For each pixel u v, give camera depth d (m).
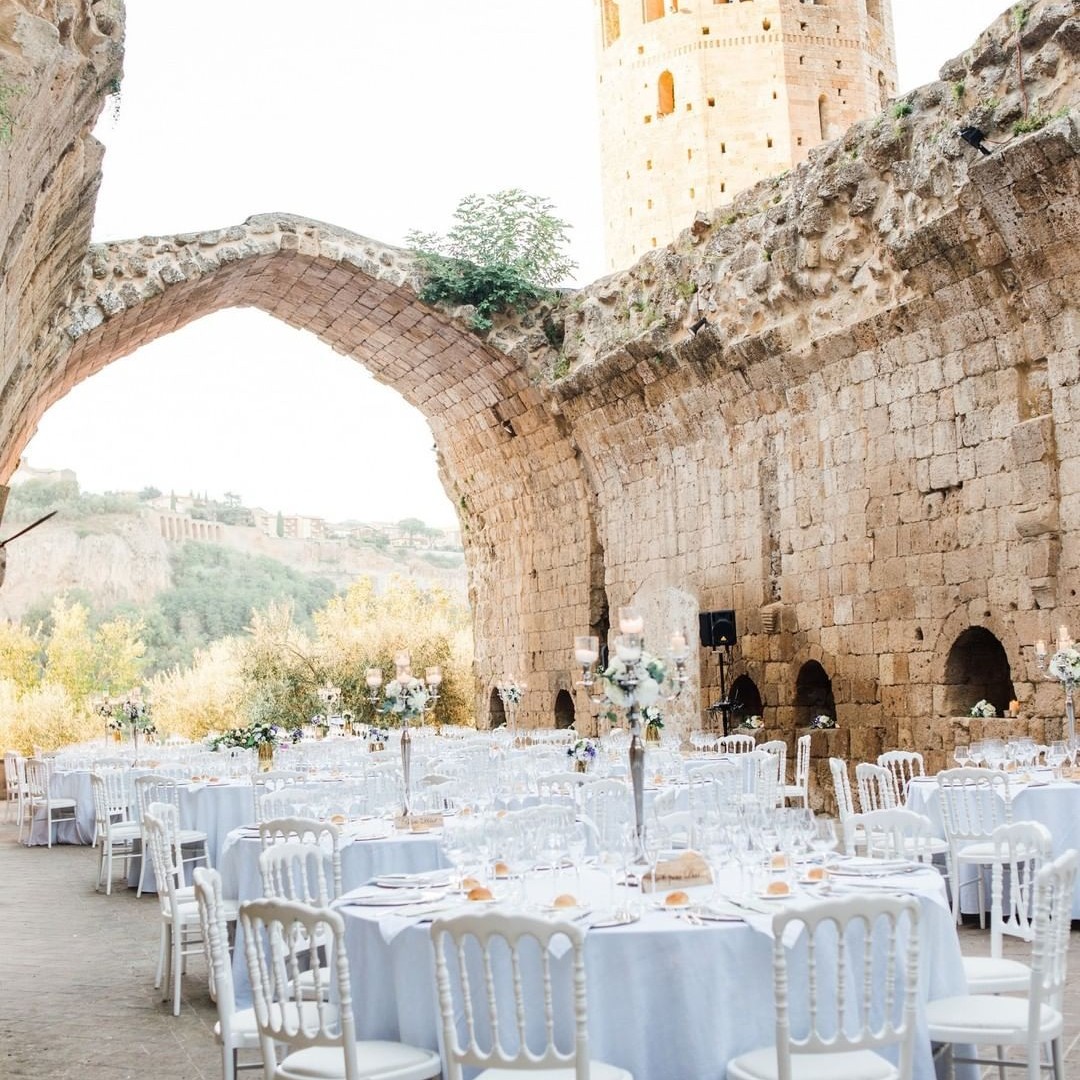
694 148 42.81
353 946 6.63
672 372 25.48
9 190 10.02
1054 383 16.92
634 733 7.87
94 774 16.73
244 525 143.50
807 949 5.78
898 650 19.92
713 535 25.38
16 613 111.56
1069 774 12.74
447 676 44.72
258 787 13.92
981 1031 6.12
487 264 29.36
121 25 12.00
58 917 14.46
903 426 19.84
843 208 20.69
